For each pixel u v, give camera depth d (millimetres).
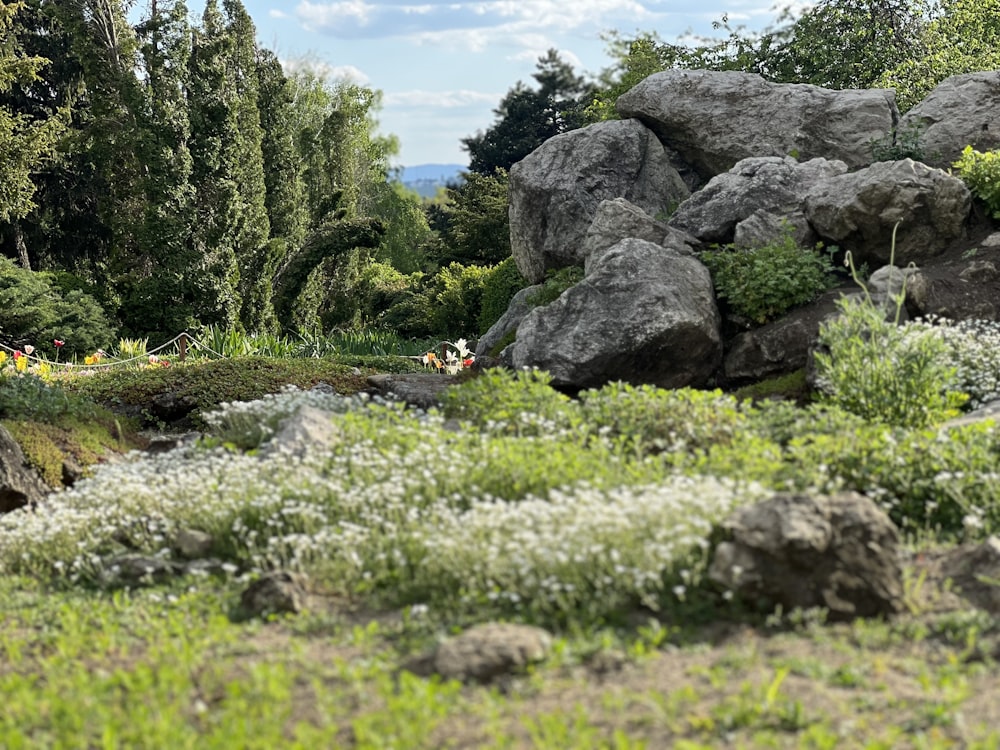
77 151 35344
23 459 9969
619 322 12406
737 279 13086
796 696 4488
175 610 6348
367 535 6855
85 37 32062
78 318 28578
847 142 16812
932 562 6078
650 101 17969
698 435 8438
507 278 24484
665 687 4676
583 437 8328
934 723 4199
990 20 24031
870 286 12453
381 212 62438
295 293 35156
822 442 7688
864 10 23859
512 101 60094
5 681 5352
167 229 30109
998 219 13750
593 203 17359
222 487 7910
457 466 7762
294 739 4434
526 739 4281
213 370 14961
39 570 7672
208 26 32562
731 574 5512
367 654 5363
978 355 10805
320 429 8922
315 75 50531
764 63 24516
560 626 5508
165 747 4301
